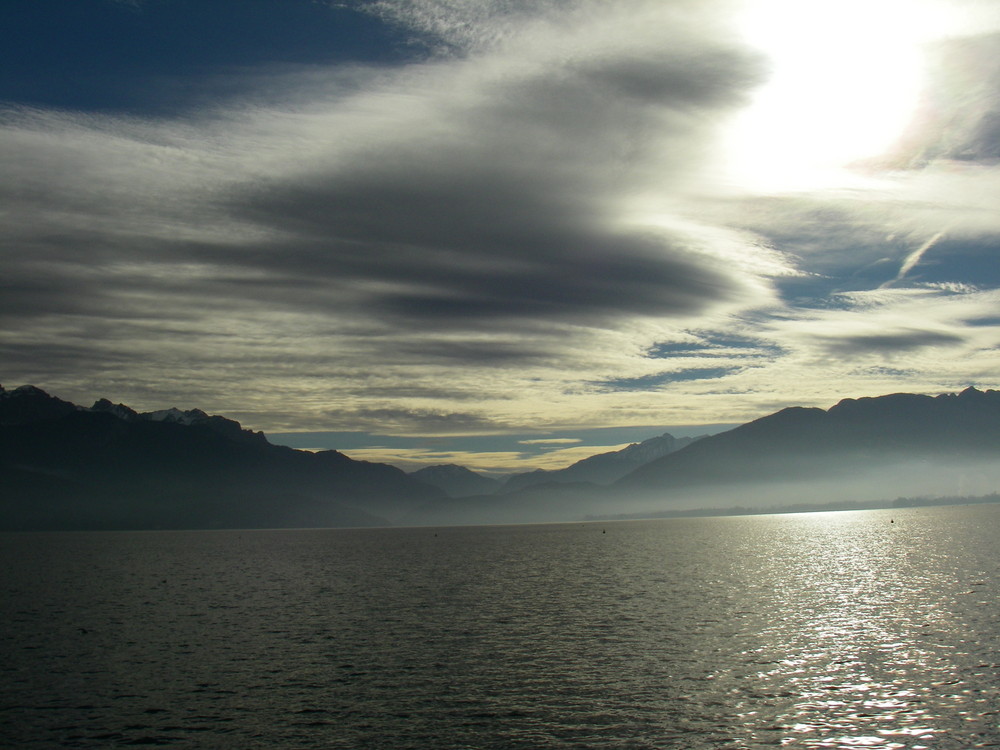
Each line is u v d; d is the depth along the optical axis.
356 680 49.03
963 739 36.69
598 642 59.50
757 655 53.59
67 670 52.69
